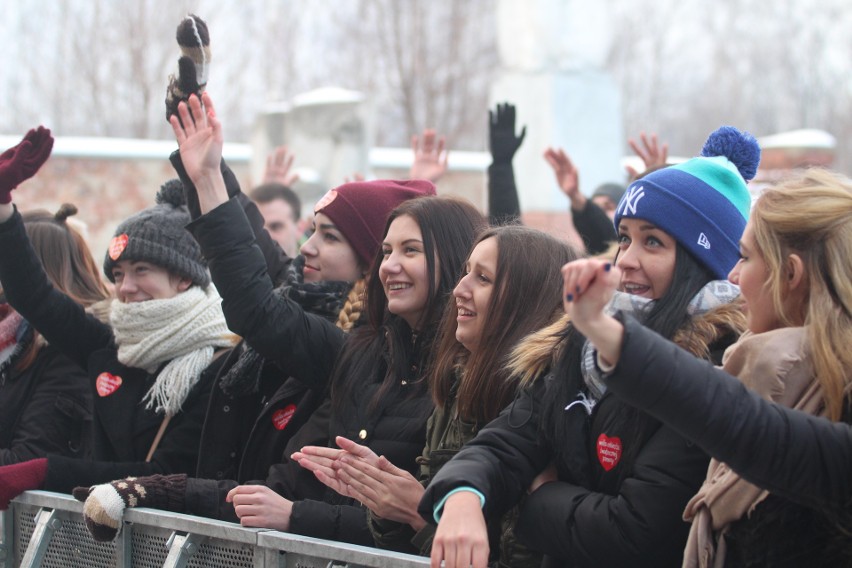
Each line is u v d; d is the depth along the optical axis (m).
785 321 2.90
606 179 11.83
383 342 4.13
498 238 3.69
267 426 4.43
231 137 30.06
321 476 3.62
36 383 5.23
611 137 11.88
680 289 3.25
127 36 27.41
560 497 3.13
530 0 11.71
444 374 3.73
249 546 3.67
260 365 4.43
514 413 3.28
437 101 30.94
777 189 2.94
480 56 30.52
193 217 4.32
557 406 3.20
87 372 5.18
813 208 2.84
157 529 3.97
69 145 15.80
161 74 27.41
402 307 4.07
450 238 4.12
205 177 4.26
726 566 2.84
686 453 2.99
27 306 4.96
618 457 3.10
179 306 4.73
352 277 4.71
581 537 3.04
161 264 4.77
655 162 7.00
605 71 11.85
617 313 2.66
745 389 2.62
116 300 4.89
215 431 4.52
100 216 15.95
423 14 30.20
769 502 2.76
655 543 2.97
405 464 3.90
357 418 4.02
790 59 39.88
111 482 4.11
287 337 4.22
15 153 4.84
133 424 4.78
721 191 3.34
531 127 11.74
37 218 5.86
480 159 17.50
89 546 4.22
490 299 3.61
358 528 3.82
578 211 7.17
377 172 17.08
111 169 15.94
